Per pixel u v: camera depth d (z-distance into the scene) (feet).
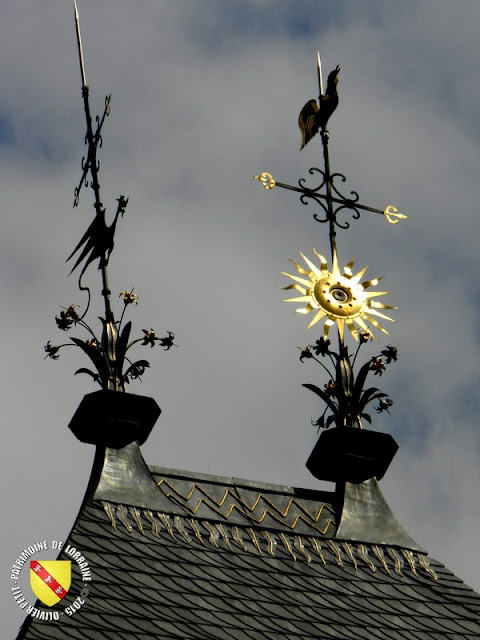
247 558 190.60
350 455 206.90
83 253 210.38
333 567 193.67
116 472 195.62
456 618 191.62
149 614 176.04
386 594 191.93
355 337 212.64
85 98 219.00
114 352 203.41
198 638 173.58
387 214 223.10
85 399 200.34
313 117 226.79
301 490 203.10
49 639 167.94
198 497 196.95
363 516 201.98
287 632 179.73
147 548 186.39
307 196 221.05
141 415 200.23
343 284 215.51
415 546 200.23
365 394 210.59
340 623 184.65
